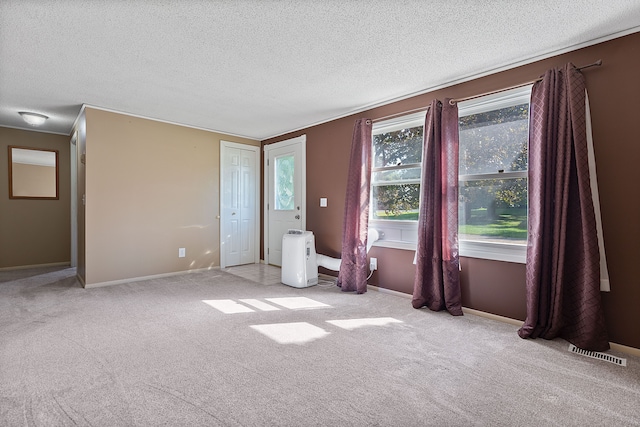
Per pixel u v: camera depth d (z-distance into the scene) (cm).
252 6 184
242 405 151
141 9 186
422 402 154
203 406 150
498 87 268
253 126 457
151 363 191
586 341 207
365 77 286
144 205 409
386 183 358
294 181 475
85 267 364
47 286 372
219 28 207
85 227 363
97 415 142
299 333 239
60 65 260
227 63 258
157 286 376
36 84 301
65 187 513
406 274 335
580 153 212
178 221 442
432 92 312
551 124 226
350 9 187
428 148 296
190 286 378
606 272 211
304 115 402
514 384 170
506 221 270
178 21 199
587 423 141
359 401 155
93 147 367
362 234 352
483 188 283
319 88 313
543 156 227
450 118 286
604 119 216
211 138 478
